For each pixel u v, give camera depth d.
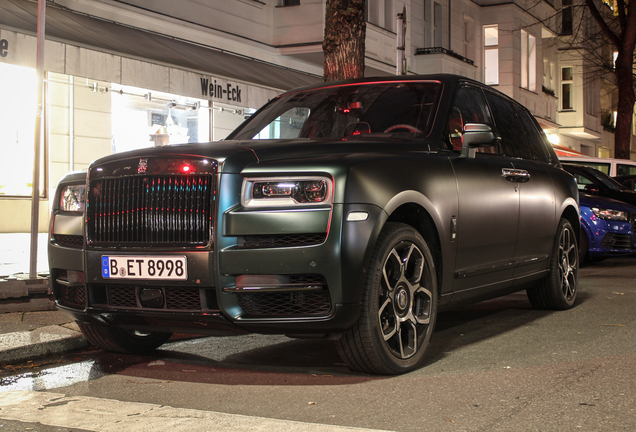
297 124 4.68
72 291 3.87
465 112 4.48
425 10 22.41
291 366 3.82
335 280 3.16
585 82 33.16
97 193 3.60
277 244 3.21
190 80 10.87
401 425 2.70
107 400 3.15
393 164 3.53
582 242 9.32
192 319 3.33
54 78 12.48
